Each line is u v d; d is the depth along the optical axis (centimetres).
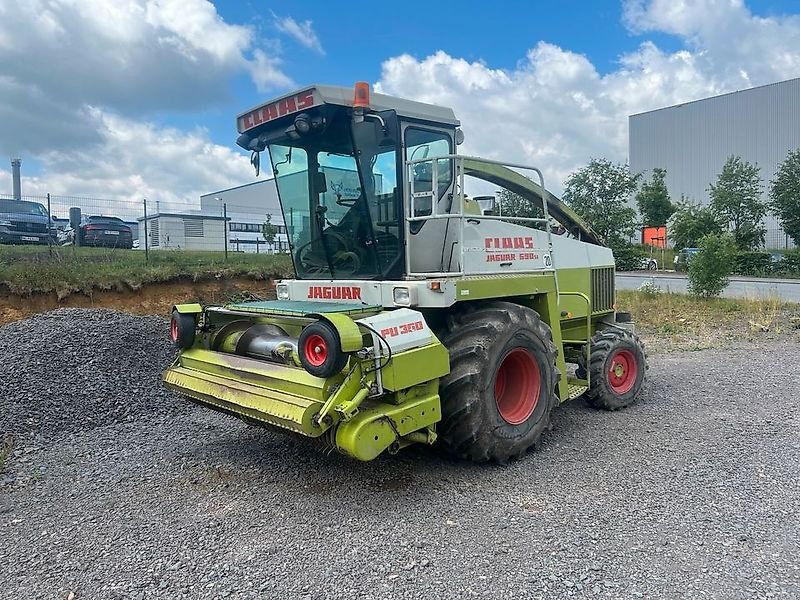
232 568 318
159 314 1155
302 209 531
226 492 419
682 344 1035
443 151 513
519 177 613
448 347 448
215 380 449
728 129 5256
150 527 367
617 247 3106
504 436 450
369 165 468
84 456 497
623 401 617
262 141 516
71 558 331
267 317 445
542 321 515
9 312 998
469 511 382
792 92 4862
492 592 291
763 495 398
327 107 446
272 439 533
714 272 1523
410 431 393
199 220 2191
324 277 532
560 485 421
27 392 595
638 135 5916
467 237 497
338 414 364
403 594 291
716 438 518
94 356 698
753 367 820
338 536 351
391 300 458
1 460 466
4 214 1747
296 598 289
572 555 323
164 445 522
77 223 1480
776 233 3891
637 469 449
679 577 300
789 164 3403
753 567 309
